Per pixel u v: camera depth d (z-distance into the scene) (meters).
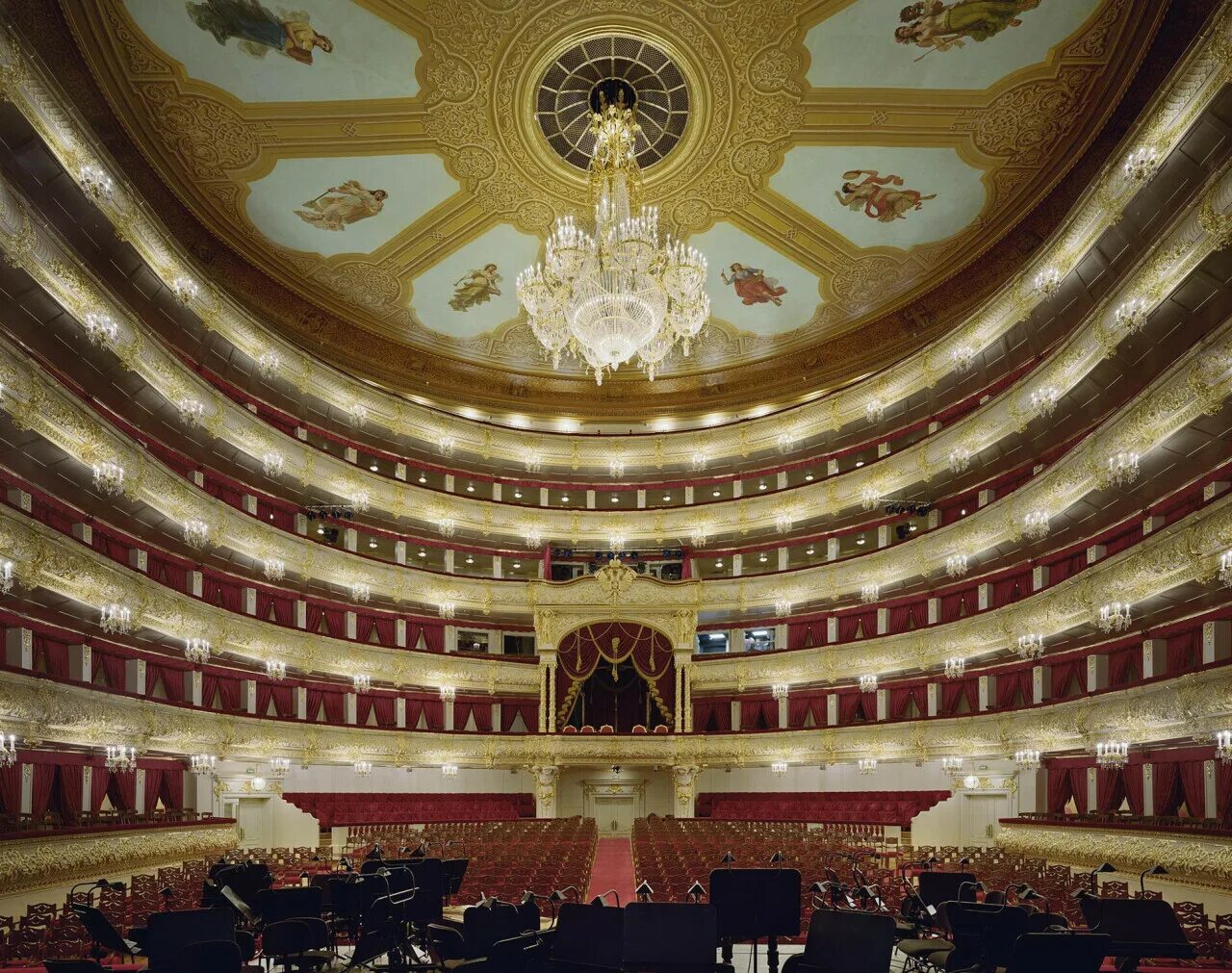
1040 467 31.16
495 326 39.38
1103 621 24.69
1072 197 29.55
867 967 9.08
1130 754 24.66
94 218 25.83
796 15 23.64
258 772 31.03
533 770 38.09
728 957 10.34
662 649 40.09
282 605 34.84
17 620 21.41
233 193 29.94
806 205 31.08
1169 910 10.09
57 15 22.62
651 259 23.62
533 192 30.31
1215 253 21.09
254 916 11.13
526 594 41.12
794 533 41.34
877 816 33.09
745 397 43.50
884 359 39.34
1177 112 21.33
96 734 22.92
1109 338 25.17
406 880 11.83
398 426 40.72
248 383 35.19
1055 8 22.88
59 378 23.69
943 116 26.72
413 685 38.47
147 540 28.67
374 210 31.02
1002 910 9.62
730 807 38.06
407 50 24.52
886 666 35.53
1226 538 20.31
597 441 44.16
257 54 24.30
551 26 24.22
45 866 18.55
